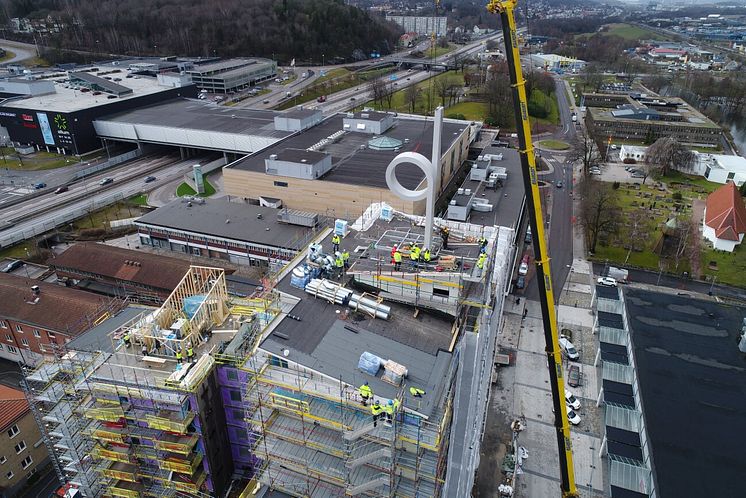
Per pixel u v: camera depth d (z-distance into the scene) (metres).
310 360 46.69
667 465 60.09
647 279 113.38
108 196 150.88
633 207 149.12
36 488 63.47
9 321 82.19
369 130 156.25
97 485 57.94
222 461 57.81
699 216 142.62
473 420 52.22
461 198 111.06
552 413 76.94
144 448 54.53
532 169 52.06
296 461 47.44
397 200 114.69
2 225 133.50
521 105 50.34
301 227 111.75
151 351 54.34
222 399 56.28
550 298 55.25
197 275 62.91
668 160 175.88
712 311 88.38
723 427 65.19
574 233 135.12
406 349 48.91
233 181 131.62
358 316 52.41
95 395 51.69
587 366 86.81
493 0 47.31
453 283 51.44
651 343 80.75
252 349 50.12
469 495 54.31
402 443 44.06
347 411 44.31
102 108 189.25
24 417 62.38
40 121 184.25
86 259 100.75
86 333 60.84
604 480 66.56
